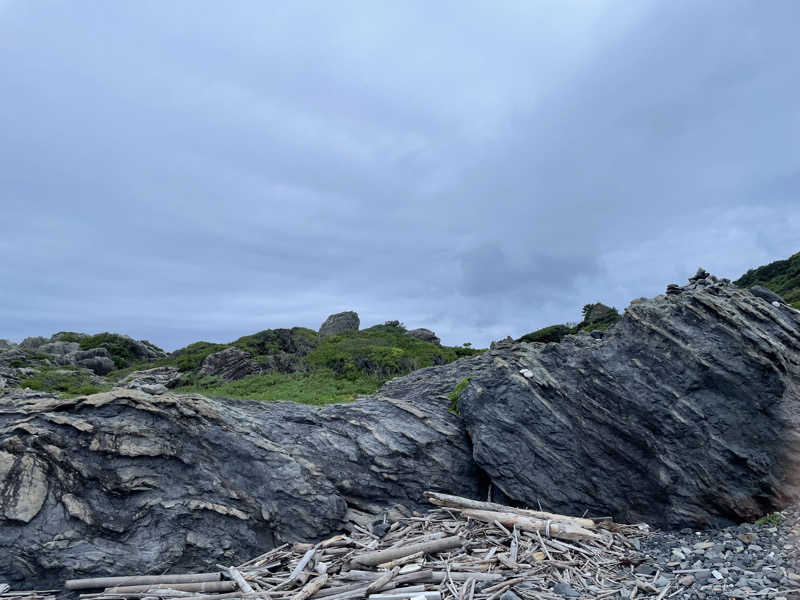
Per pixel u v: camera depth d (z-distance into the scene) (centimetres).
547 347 1488
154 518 1107
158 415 1240
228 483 1202
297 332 4597
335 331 6081
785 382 1114
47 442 1127
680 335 1215
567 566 984
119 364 5209
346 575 991
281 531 1193
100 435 1162
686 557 980
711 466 1114
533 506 1291
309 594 929
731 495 1091
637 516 1195
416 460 1424
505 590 902
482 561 1020
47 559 1005
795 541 957
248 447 1272
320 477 1296
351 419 1498
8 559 999
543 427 1334
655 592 850
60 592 985
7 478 1065
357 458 1389
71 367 4069
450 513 1287
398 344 4009
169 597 948
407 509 1352
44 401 1256
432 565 1012
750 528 1052
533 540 1103
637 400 1204
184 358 4178
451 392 1820
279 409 1537
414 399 1703
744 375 1123
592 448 1266
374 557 1037
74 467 1110
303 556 1088
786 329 1215
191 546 1093
